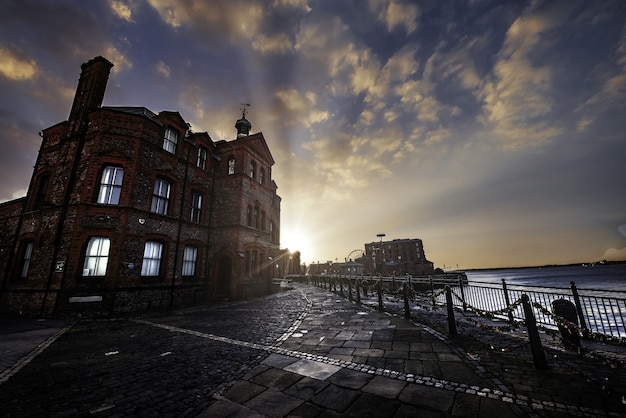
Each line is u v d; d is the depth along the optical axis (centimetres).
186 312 1232
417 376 438
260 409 349
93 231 1236
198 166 1856
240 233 1883
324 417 325
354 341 666
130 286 1285
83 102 1477
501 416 314
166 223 1536
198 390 410
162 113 1627
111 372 488
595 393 363
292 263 5081
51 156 1480
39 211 1356
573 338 547
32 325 965
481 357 516
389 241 9062
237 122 2400
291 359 547
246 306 1416
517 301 528
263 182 2338
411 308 1202
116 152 1352
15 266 1353
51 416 336
